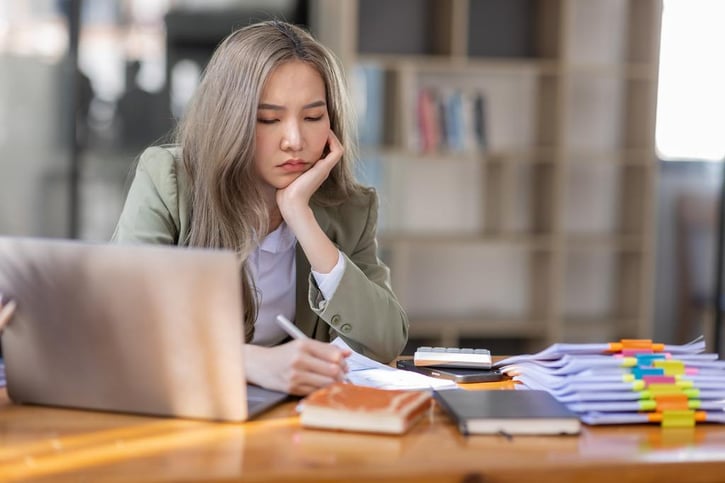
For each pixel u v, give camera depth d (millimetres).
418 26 4703
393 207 4793
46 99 4383
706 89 4934
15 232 4391
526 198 4930
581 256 5027
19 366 1501
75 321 1447
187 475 1159
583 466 1242
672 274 4980
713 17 4914
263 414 1472
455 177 4848
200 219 1955
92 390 1476
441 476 1203
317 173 1954
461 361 1822
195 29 4461
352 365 1814
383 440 1335
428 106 4473
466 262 4930
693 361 1570
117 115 4434
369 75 4516
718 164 4965
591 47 4914
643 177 4777
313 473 1177
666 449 1322
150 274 1392
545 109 4738
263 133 1897
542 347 4746
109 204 4453
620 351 1645
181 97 4469
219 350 1393
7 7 4332
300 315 2082
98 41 4402
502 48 4797
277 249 2068
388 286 2174
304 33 1983
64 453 1252
